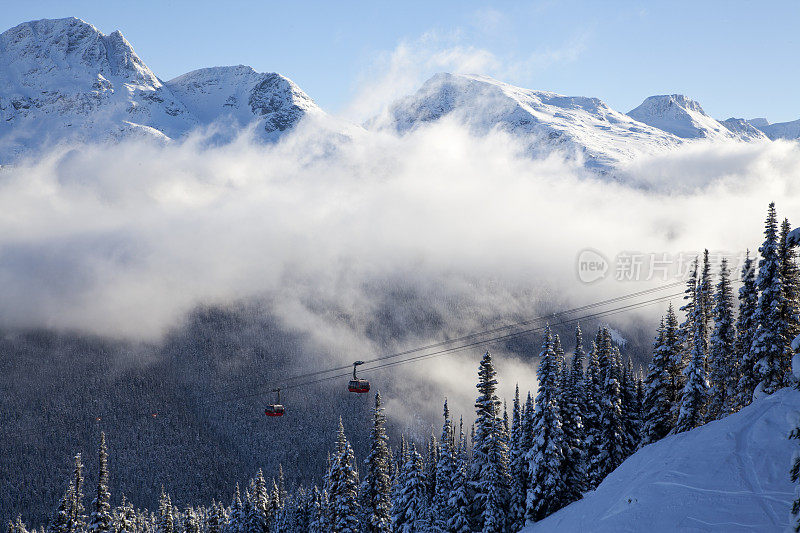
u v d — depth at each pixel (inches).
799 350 1077.1
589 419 2672.2
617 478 1943.9
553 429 2420.0
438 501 2758.4
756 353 2170.3
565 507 2299.5
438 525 2704.2
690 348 2536.9
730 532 1274.6
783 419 1647.4
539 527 2198.6
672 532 1328.7
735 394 2368.4
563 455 2437.3
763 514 1304.1
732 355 2394.2
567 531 1775.3
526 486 2593.5
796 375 1056.8
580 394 2652.6
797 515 1002.7
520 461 2628.0
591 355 2785.4
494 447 2605.8
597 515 1684.3
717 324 2423.7
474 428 2679.6
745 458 1535.4
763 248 2161.7
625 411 2738.7
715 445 1654.8
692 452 1670.8
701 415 2369.6
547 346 2485.2
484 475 2598.4
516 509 2566.4
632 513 1469.0
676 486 1515.7
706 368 2436.0
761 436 1606.8
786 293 2149.4
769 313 2128.4
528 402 2760.8
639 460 1953.7
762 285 2175.2
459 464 2751.0
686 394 2374.5
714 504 1390.3
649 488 1560.0
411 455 2807.6
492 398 2655.0
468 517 2679.6
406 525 2716.5
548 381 2452.0
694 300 2496.3
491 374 2669.8
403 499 2751.0
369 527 2903.5
